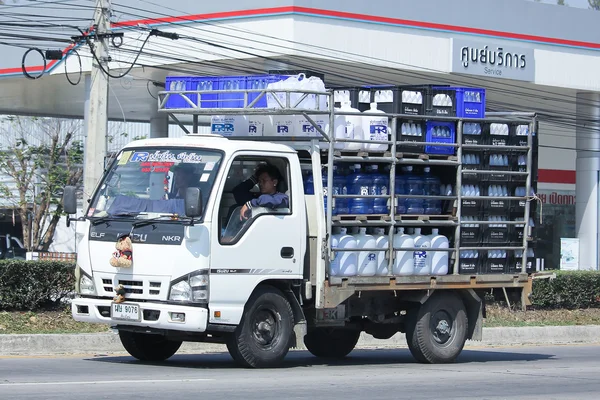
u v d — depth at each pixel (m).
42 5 46.28
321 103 17.53
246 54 41.25
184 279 15.75
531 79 48.19
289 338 17.11
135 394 12.88
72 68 44.81
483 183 19.73
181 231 15.86
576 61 50.03
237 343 16.45
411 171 18.94
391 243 18.36
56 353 20.48
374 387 14.94
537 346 27.27
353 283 17.80
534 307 32.94
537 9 48.38
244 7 41.31
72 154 66.94
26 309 23.42
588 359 22.52
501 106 56.94
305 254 17.48
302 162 18.14
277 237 16.84
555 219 63.75
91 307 16.48
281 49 40.38
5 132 69.31
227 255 16.11
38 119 68.56
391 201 18.38
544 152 63.31
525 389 15.55
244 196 16.70
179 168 16.50
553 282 32.81
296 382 15.09
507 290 20.45
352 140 17.78
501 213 20.02
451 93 19.36
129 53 44.03
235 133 18.50
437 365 19.22
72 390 13.14
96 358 19.12
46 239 66.50
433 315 19.38
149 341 18.41
